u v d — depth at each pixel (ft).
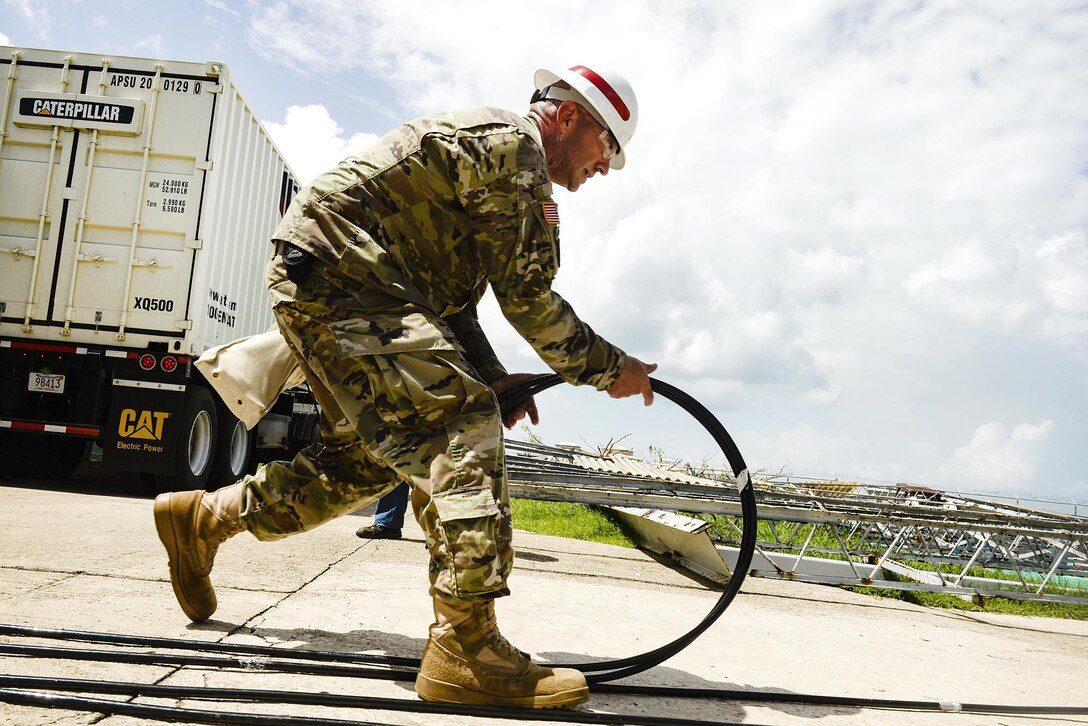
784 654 10.75
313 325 6.91
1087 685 10.69
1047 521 20.75
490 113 7.05
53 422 22.62
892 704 8.32
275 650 7.54
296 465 8.03
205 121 23.57
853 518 18.94
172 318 23.03
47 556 11.54
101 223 23.18
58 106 23.26
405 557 15.58
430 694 6.73
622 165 8.25
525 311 7.12
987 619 17.21
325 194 6.93
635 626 11.62
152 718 5.67
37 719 5.38
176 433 22.56
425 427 6.72
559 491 18.90
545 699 6.70
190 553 8.13
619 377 7.78
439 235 7.17
